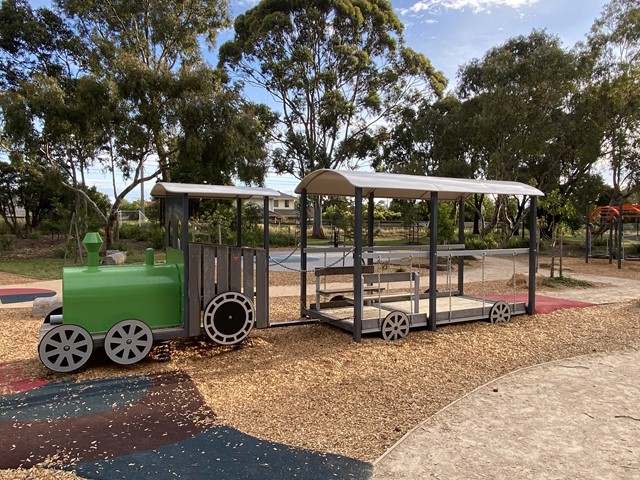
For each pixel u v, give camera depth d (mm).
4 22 21625
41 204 31984
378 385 4879
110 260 16094
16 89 21219
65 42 22016
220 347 6219
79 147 20688
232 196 6480
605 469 3158
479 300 8555
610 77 22312
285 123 36188
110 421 3957
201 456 3346
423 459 3307
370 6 33000
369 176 6695
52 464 3215
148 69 18219
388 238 32438
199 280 5836
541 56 20531
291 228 37344
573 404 4363
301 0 31625
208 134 18641
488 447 3492
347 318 7059
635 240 30828
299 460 3293
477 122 23844
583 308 9148
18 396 4527
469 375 5242
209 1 22344
